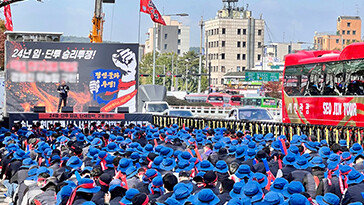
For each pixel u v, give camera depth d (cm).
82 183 907
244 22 17100
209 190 868
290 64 3131
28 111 3616
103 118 3331
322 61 2819
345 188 1058
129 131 2266
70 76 3644
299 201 799
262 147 1641
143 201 844
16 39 3700
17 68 3606
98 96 3666
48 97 3631
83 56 3650
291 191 921
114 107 3678
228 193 974
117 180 1046
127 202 895
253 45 17125
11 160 1502
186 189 883
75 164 1249
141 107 4803
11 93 3606
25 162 1368
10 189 1477
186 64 14700
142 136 1970
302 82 3005
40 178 1164
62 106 3566
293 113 3088
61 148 1702
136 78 3688
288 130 2647
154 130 2161
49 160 1473
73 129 2606
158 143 1905
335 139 2370
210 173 997
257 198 845
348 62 2600
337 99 2678
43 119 3228
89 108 3353
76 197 905
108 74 3672
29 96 3619
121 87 3678
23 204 1170
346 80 2612
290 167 1248
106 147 1630
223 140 1734
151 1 3866
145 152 1438
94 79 3662
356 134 2259
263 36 17262
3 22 6275
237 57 17125
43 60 3625
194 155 1577
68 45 3641
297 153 1354
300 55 3061
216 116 5831
